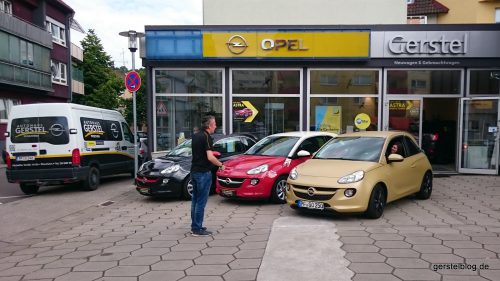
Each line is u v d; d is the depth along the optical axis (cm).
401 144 802
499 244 527
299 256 488
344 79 1308
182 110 1341
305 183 669
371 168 679
